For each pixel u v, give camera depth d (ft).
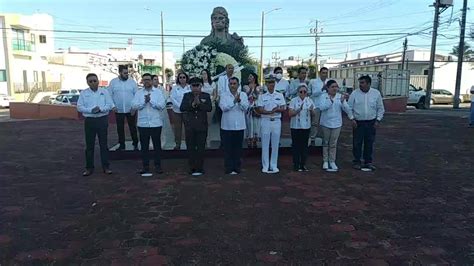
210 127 31.19
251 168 26.58
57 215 17.90
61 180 23.75
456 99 95.71
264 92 25.67
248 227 16.42
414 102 97.40
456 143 37.99
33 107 66.69
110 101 24.97
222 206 18.93
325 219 17.34
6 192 21.39
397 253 14.20
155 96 24.41
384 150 33.96
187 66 33.71
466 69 149.18
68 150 33.81
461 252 14.32
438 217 17.66
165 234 15.75
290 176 24.52
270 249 14.48
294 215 17.79
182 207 18.81
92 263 13.50
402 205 19.22
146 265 13.34
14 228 16.44
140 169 26.35
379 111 26.13
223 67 32.76
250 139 30.17
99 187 22.22
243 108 24.68
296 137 25.54
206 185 22.43
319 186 22.35
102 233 15.90
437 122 57.62
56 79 154.81
